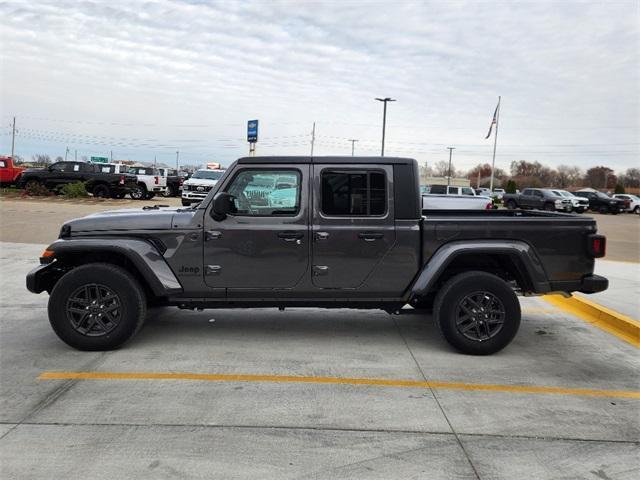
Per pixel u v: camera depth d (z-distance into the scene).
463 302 5.24
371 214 5.30
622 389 4.50
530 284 5.35
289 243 5.25
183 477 3.06
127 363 4.92
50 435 3.53
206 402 4.09
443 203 12.83
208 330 6.05
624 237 20.31
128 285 5.14
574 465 3.27
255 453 3.34
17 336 5.68
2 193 28.70
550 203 37.34
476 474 3.14
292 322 6.46
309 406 4.05
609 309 6.83
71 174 29.11
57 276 5.51
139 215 5.30
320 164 5.28
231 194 5.26
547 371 4.91
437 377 4.71
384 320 6.64
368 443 3.49
